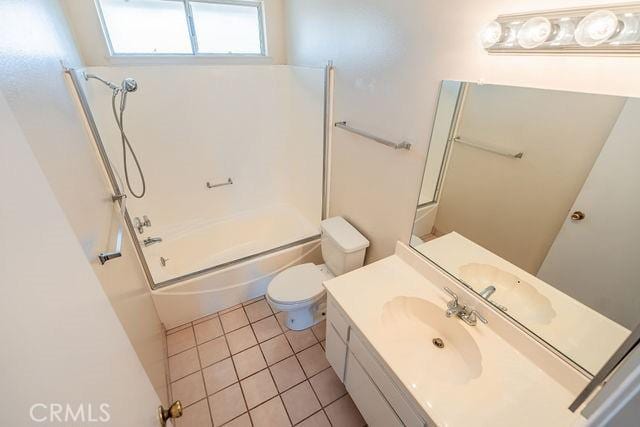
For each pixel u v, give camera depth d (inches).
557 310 39.4
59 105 39.3
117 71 80.7
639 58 27.9
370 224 75.8
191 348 78.0
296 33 92.4
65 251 18.8
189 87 93.1
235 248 112.4
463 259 51.6
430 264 57.8
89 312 20.7
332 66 75.9
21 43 26.8
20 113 21.7
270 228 118.9
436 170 53.2
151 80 86.7
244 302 93.3
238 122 106.0
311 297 74.2
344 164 81.2
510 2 35.7
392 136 61.2
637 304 32.1
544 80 35.2
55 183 25.7
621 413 14.9
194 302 84.1
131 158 91.2
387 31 55.6
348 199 83.0
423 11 47.4
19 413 12.7
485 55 40.3
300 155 110.9
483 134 43.9
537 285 41.6
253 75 101.7
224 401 66.0
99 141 60.6
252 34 101.5
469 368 44.7
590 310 36.2
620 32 27.5
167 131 94.6
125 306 42.6
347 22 65.9
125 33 84.4
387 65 57.9
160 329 77.0
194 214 110.1
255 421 62.5
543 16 31.9
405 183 60.8
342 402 66.1
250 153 113.1
